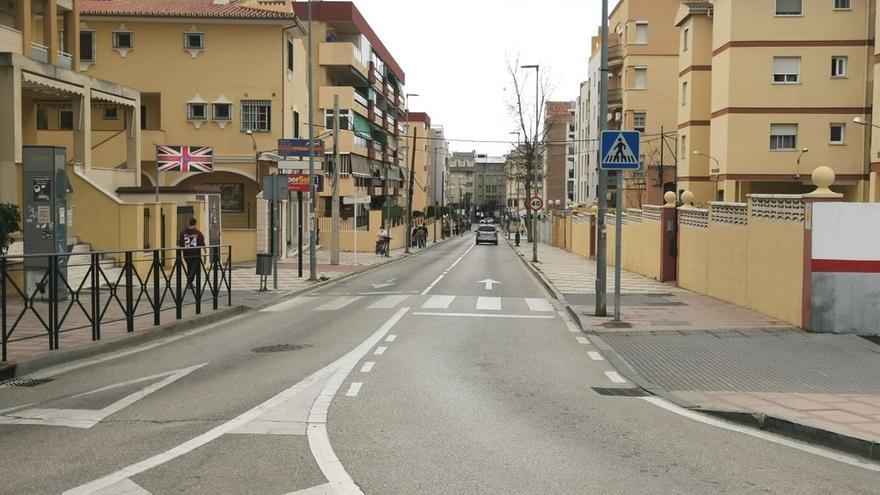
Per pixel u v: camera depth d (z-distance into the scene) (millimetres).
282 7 46844
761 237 16047
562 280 26125
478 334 14430
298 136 45344
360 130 59125
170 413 8023
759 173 37938
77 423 7605
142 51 41250
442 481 5820
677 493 5637
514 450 6723
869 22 37094
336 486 5656
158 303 14727
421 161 106625
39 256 11242
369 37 63250
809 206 13359
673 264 24938
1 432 7270
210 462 6246
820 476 6117
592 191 72688
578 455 6602
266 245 37562
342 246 53312
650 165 57250
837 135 37750
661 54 57562
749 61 37812
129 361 11531
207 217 30188
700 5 43875
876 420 7594
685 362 11266
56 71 24984
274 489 5582
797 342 12594
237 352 12320
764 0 37531
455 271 34625
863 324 13250
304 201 48688
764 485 5855
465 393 9180
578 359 11789
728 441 7176
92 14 40688
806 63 37500
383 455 6492
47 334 11617
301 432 7219
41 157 17703
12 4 26984
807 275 13461
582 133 81625
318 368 10727
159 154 29469
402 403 8547
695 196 44188
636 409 8477
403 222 73938
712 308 17203
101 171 28266
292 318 17156
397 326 15469
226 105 41344
